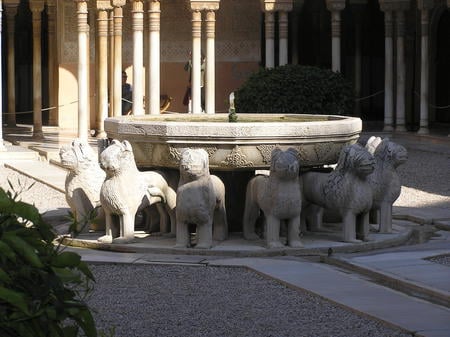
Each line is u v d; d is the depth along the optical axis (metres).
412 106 26.33
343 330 7.12
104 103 22.52
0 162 19.09
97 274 9.09
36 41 22.84
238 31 26.94
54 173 17.19
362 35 29.53
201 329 7.17
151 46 21.17
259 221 10.95
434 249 10.33
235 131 10.18
